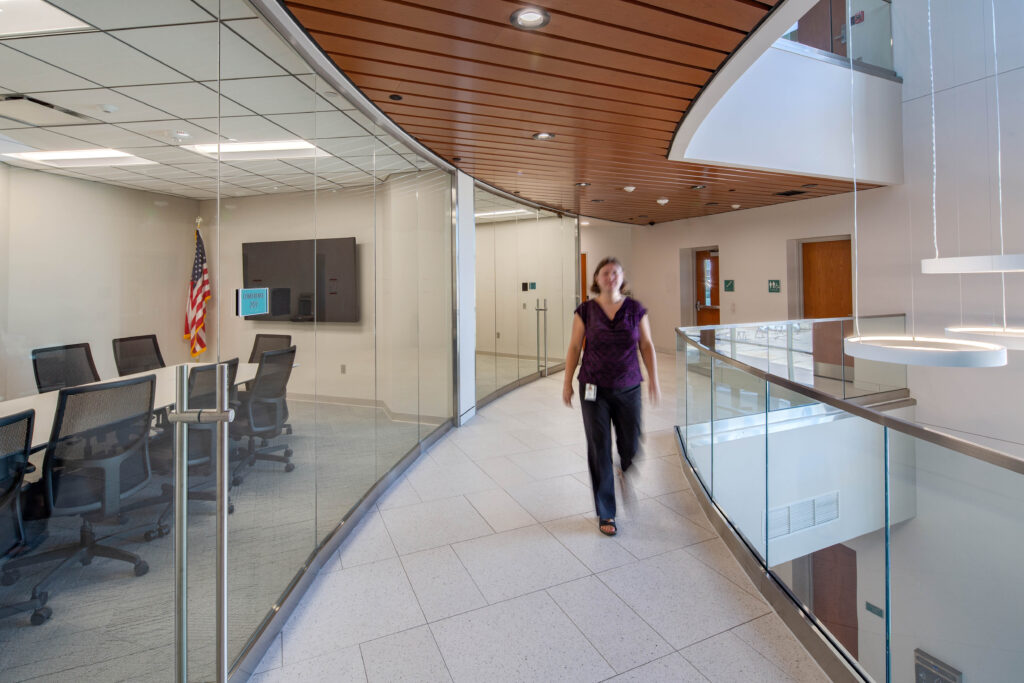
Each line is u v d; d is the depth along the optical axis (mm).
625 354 2955
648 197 7402
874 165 6715
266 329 2219
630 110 3736
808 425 2135
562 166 5320
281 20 2277
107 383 1335
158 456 1509
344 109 3211
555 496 3564
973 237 6438
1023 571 1324
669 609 2293
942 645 1486
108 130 1350
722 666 1937
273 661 1981
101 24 1333
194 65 1693
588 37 2676
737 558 2707
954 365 3221
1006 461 1326
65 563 1279
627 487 3244
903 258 7062
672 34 2680
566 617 2242
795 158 5918
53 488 1234
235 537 1960
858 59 6684
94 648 1352
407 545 2902
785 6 2453
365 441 3439
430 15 2383
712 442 3236
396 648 2053
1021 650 1317
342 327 3115
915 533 1597
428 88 3225
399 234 4148
